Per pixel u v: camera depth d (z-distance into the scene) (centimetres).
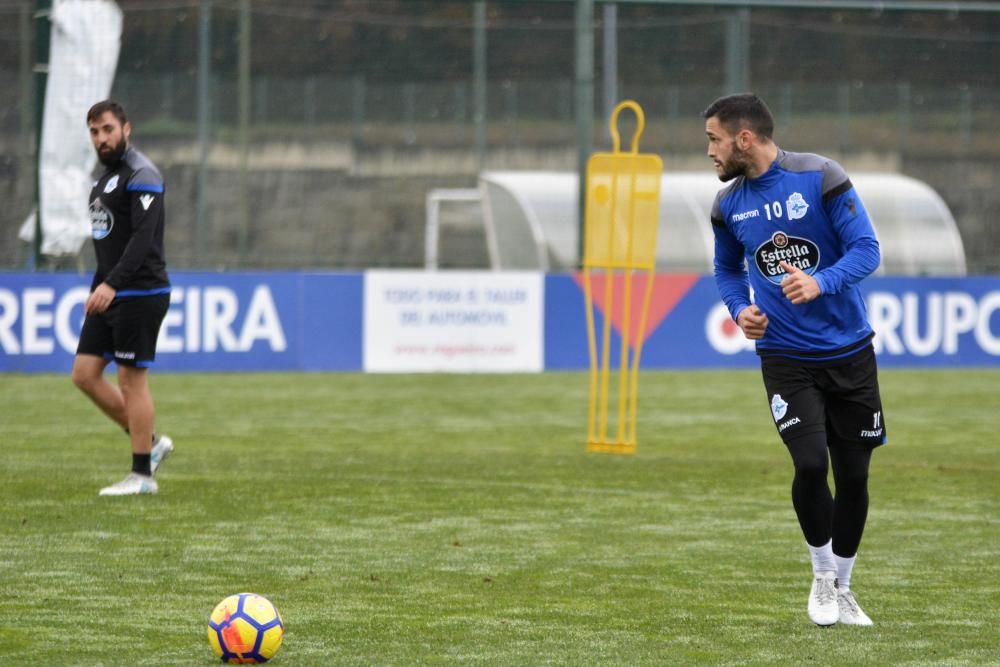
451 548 2456
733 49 6725
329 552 2405
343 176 10181
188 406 4847
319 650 1752
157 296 2870
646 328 6256
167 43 9950
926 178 9394
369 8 10300
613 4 5956
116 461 3512
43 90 5672
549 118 10231
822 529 1888
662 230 7738
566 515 2822
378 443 3994
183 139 9850
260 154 10081
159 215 2831
